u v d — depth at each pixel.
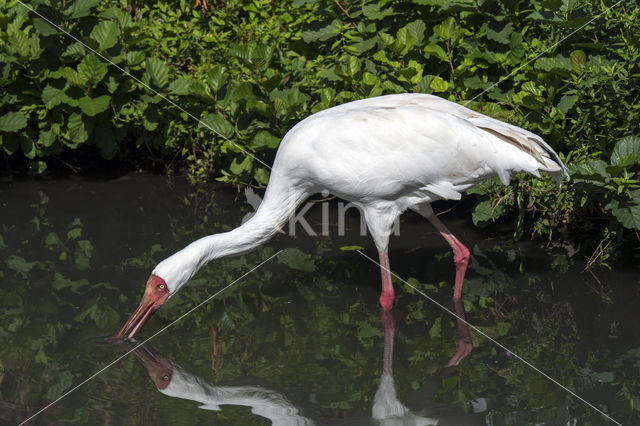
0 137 12.30
